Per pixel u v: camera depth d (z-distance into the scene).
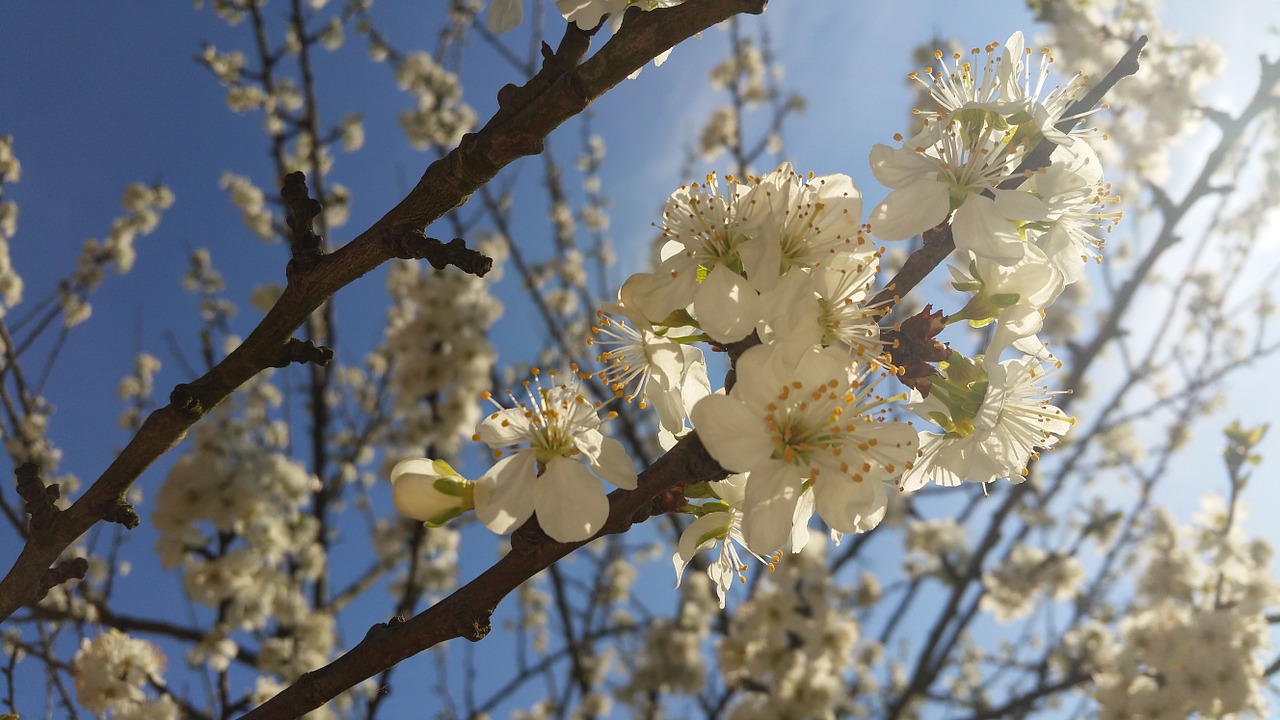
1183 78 6.69
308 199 1.56
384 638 1.48
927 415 1.73
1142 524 8.10
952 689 8.86
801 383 1.55
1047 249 1.86
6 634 3.50
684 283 1.62
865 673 7.46
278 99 7.95
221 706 4.64
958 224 1.63
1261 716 5.38
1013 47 1.88
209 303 8.07
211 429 5.04
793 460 1.54
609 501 1.52
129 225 7.54
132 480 1.71
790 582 6.36
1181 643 5.67
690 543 1.72
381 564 6.77
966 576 6.59
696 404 1.51
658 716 7.80
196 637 4.93
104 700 3.65
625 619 9.21
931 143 1.70
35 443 4.40
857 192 1.70
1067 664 7.16
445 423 6.34
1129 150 7.01
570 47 1.47
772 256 1.54
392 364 6.93
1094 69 6.75
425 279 6.66
